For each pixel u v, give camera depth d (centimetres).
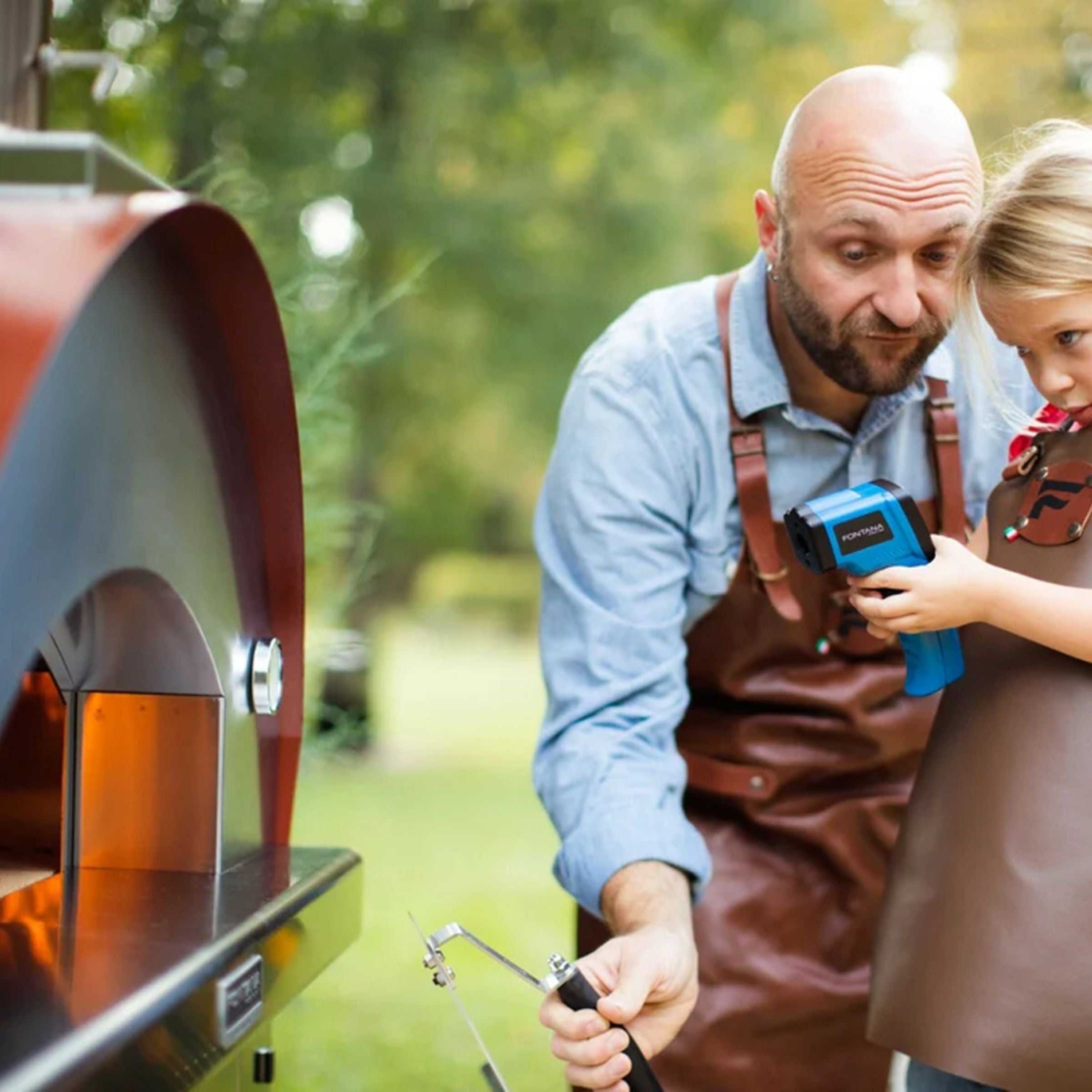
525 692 1454
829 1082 201
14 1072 88
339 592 336
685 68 822
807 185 164
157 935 119
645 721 176
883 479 165
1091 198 148
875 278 162
